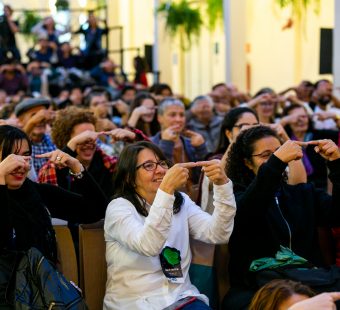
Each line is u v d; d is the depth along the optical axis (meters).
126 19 25.36
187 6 20.08
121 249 4.66
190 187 6.11
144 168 4.77
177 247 4.76
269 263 4.86
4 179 4.28
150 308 4.46
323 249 5.42
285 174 5.46
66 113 6.45
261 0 17.66
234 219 4.93
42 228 4.56
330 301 2.86
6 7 20.78
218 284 5.16
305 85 11.94
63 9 23.70
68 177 5.68
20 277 4.13
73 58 20.56
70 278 4.91
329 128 10.09
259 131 5.30
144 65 19.92
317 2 14.70
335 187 5.10
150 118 8.48
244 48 16.95
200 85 21.38
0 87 17.19
